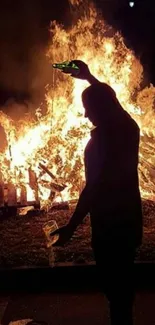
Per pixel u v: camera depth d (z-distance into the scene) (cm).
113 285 321
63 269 457
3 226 592
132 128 327
